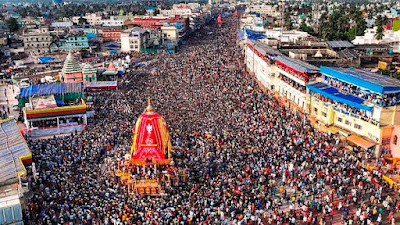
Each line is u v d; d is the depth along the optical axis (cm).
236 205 4756
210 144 6469
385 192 5144
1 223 4091
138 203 4803
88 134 7056
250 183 5284
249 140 6588
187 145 6544
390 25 17650
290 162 5816
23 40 18025
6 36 19238
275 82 9631
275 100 9350
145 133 5622
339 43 13188
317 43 12406
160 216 4491
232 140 6594
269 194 5084
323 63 9775
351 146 6556
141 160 5597
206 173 5578
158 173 5397
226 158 5997
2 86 11969
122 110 8606
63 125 7769
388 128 6244
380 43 14238
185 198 4994
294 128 7156
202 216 4509
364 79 6731
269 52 10081
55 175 5394
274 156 5988
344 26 17712
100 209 4569
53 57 15938
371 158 6203
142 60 15550
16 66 14588
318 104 7575
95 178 5434
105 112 8538
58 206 4628
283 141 6550
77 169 5641
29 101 8144
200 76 11750
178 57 15850
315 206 4828
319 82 7888
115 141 6769
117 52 17962
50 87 8550
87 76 11656
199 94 9650
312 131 7175
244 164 5791
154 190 5162
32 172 5284
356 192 5084
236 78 11506
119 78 12125
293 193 5125
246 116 7819
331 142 6731
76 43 18100
